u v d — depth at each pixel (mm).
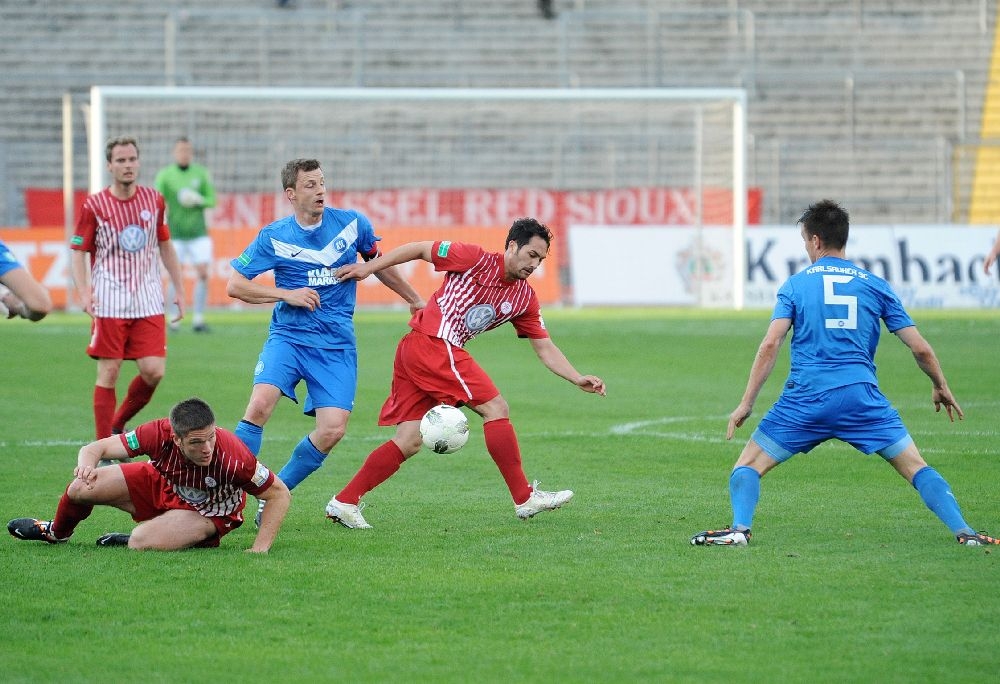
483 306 26406
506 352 63031
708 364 58469
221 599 20109
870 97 114750
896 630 18359
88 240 34938
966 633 18188
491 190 90000
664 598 20141
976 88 115875
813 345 24125
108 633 18312
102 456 22953
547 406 46500
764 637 18078
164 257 36594
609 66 116688
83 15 115938
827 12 120625
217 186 96625
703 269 88125
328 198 88375
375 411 45531
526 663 16984
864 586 20766
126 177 34906
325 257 27344
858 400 24031
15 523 23984
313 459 27484
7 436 38812
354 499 26000
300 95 81625
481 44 116562
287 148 98875
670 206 90812
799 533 25234
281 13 112000
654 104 89438
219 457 22625
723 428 41031
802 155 109188
